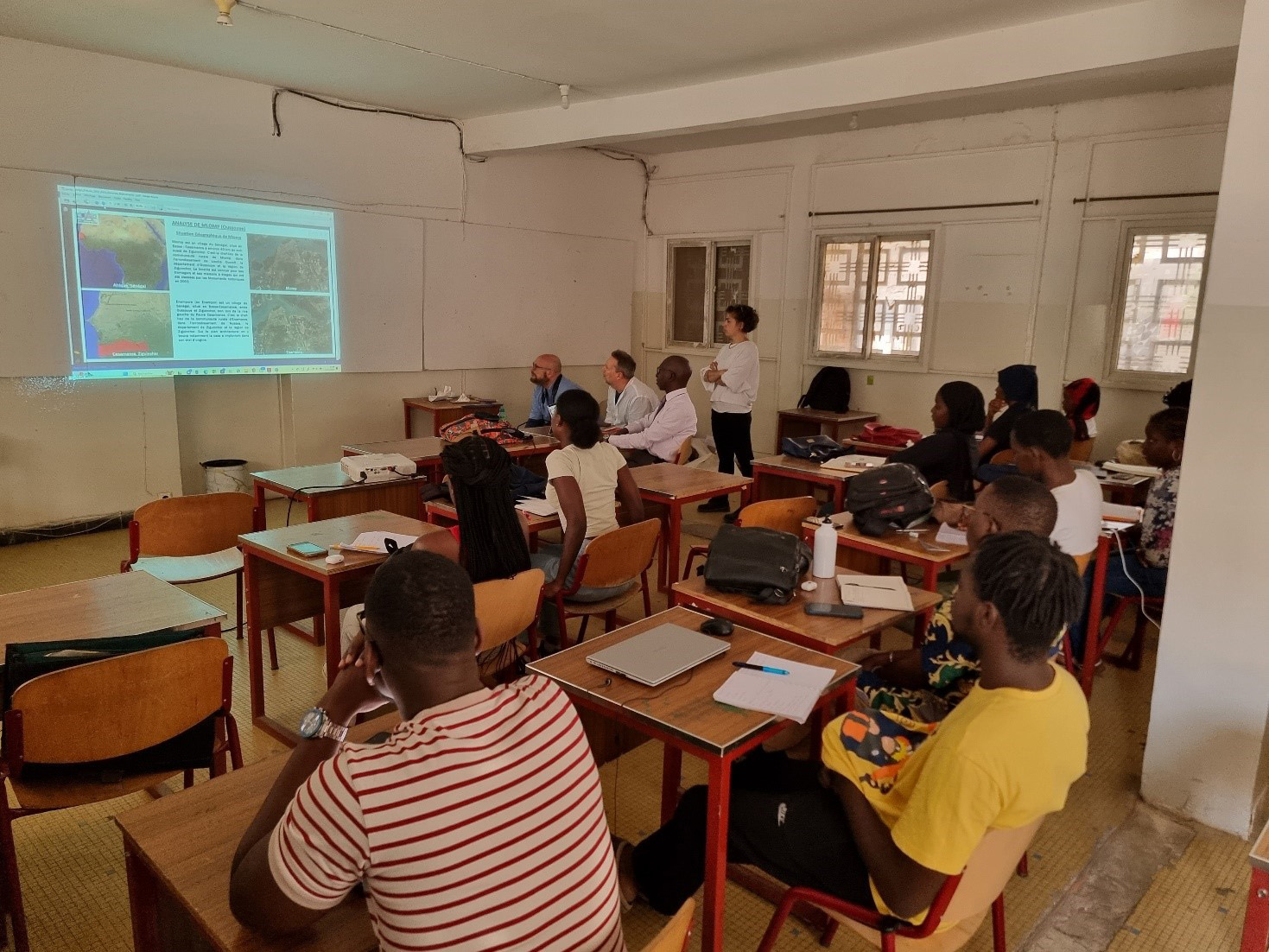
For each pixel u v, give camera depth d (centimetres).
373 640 107
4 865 172
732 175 714
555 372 563
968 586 134
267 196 541
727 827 159
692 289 767
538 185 693
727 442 586
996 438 431
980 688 134
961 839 124
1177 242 509
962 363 604
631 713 162
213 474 554
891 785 143
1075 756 128
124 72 473
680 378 494
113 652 178
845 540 286
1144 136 511
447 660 104
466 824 94
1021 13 354
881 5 349
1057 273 554
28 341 463
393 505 369
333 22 392
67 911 193
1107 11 346
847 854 149
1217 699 229
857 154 637
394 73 486
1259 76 203
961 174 588
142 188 491
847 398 654
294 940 110
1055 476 260
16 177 447
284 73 495
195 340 525
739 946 189
